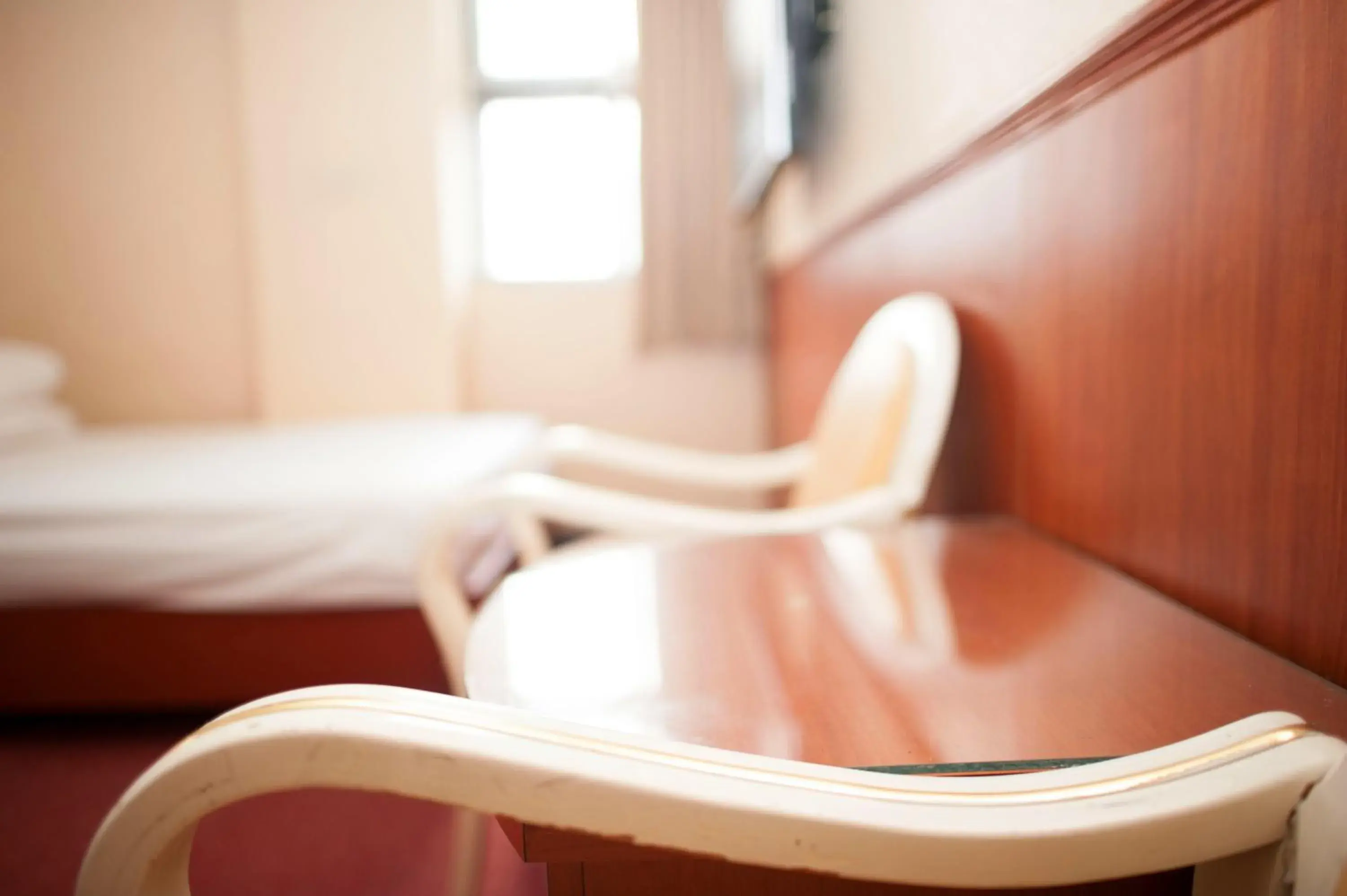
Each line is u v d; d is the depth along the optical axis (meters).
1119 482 0.90
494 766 0.38
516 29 3.80
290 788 0.39
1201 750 0.41
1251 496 0.69
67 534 1.77
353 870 1.41
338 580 1.75
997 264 1.19
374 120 3.39
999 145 1.17
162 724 1.98
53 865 1.44
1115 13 0.86
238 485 1.85
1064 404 1.02
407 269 3.43
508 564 2.17
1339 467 0.60
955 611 0.76
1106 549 0.93
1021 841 0.37
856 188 1.94
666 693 0.59
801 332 2.73
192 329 3.67
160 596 1.78
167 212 3.62
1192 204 0.76
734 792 0.38
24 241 3.65
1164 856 0.38
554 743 0.39
